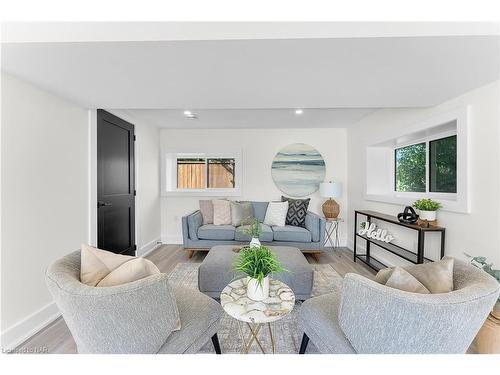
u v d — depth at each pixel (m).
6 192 1.61
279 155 4.26
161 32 1.12
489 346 1.34
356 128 3.83
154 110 3.12
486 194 1.74
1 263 1.58
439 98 2.02
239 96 2.03
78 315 0.89
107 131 2.79
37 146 1.85
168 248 4.00
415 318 0.82
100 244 2.62
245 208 3.79
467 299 0.82
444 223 2.11
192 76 1.61
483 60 1.36
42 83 1.76
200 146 4.31
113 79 1.67
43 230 1.91
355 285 0.96
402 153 3.16
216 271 2.12
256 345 1.58
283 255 2.35
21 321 1.69
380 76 1.59
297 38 1.12
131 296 0.89
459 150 1.93
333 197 3.90
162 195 4.32
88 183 2.48
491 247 1.71
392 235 2.88
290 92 1.91
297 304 2.12
